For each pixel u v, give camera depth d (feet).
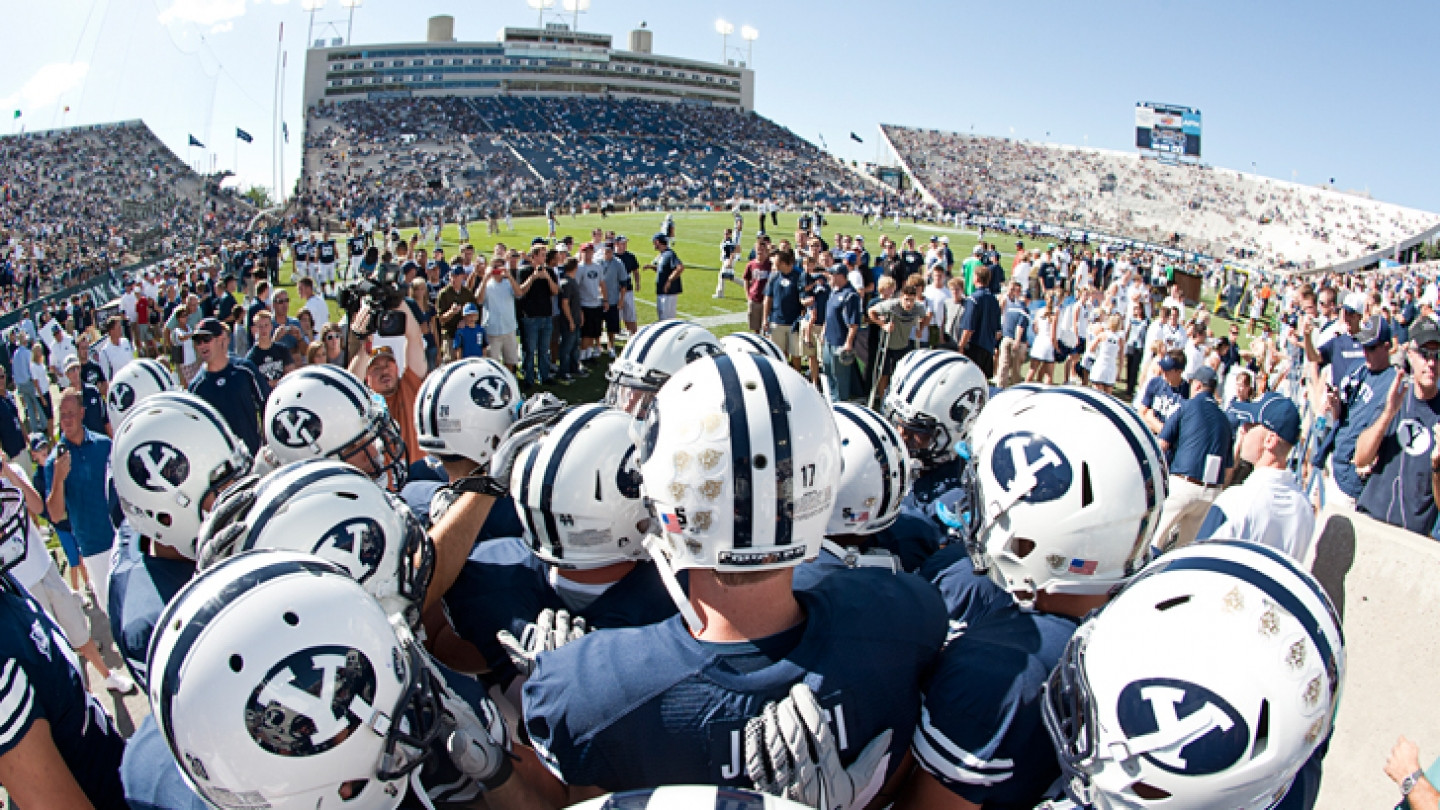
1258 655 4.50
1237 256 216.95
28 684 6.18
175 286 58.39
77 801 6.33
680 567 5.28
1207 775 4.47
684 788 3.81
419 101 255.29
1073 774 4.96
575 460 6.84
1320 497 17.22
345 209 178.09
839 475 5.44
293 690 4.75
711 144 259.19
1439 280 74.18
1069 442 5.87
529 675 6.12
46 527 23.98
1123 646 4.74
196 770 4.87
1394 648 10.25
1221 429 17.79
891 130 274.36
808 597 5.46
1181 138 271.49
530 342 35.09
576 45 284.20
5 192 167.12
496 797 5.64
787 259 34.27
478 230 131.54
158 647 5.04
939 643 5.70
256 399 19.43
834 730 4.94
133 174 197.57
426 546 7.06
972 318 33.14
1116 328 38.11
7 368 43.34
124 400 17.15
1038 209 246.27
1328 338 20.42
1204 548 5.05
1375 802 10.05
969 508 6.66
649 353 11.90
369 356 19.71
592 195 200.75
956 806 5.37
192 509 8.21
